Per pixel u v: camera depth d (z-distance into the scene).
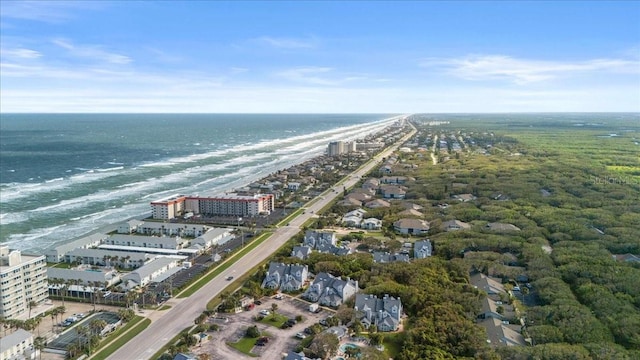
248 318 185.38
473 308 183.25
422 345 156.88
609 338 161.75
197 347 162.62
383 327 176.50
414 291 191.88
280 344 165.62
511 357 149.00
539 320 174.12
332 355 157.12
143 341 168.12
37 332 175.62
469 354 153.38
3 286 182.12
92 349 161.75
